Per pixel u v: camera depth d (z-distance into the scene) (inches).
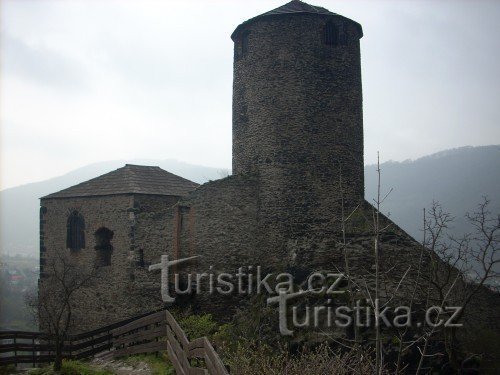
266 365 394.3
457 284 605.3
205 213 740.7
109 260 825.5
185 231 740.7
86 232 823.7
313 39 748.6
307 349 466.9
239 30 789.2
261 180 748.0
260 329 592.7
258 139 753.6
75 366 508.1
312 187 733.3
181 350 402.0
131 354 555.5
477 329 597.0
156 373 469.1
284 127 739.4
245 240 741.3
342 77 759.7
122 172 856.9
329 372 374.9
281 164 737.0
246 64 775.1
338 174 741.9
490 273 578.9
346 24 767.1
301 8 780.0
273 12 757.9
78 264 829.8
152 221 756.0
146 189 796.0
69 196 843.4
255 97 760.3
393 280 596.7
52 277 862.5
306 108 740.0
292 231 727.7
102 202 803.4
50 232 872.3
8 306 1974.7
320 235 713.6
